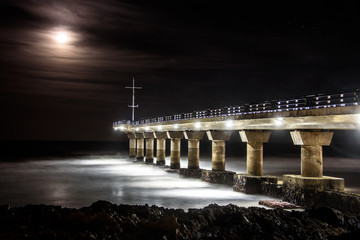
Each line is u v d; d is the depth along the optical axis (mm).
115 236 14461
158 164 69562
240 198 32469
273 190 32625
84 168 66062
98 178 49500
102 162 82750
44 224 15336
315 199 27750
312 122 26797
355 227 18672
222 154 44312
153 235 14711
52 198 33094
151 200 31844
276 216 19625
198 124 45125
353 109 21953
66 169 63781
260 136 36062
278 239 16078
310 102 25625
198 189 38562
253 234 16719
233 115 35969
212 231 17141
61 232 14242
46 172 57938
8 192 36719
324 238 17016
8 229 14273
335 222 19094
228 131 44438
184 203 30328
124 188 39438
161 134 69750
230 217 18844
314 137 28844
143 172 58438
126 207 19750
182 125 50969
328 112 23875
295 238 16891
